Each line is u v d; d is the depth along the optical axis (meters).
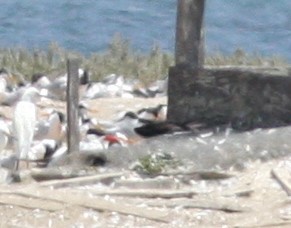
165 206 12.71
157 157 14.09
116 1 47.09
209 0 48.75
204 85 15.96
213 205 12.69
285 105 15.59
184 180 13.65
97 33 40.03
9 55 24.23
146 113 18.02
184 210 12.62
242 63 23.91
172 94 16.17
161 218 12.35
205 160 14.20
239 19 44.72
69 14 43.84
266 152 14.34
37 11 44.41
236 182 13.62
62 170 13.77
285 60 25.06
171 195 13.05
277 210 12.67
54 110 18.42
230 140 14.70
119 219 12.33
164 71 23.70
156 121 16.64
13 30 40.69
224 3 48.03
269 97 15.64
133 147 14.48
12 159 14.25
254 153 14.34
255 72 15.70
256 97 15.70
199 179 13.70
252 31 42.25
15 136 14.23
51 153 14.91
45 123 16.53
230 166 14.14
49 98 19.80
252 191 13.22
